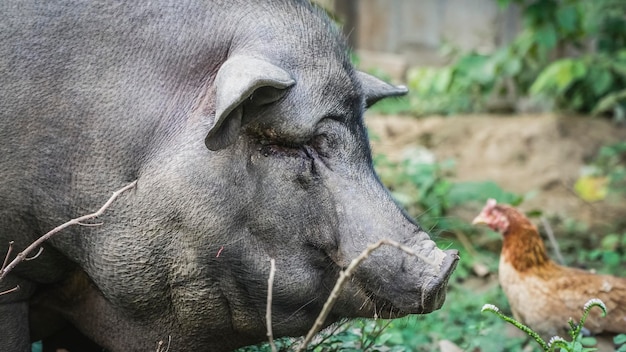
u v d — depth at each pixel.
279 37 9.47
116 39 9.38
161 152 9.26
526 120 24.67
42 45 9.30
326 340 10.95
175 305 9.63
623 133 23.69
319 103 9.33
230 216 9.20
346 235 9.27
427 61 31.22
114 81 9.32
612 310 12.72
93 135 9.28
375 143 23.64
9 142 9.26
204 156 9.13
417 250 9.22
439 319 14.12
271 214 9.29
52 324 10.63
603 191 20.70
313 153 9.37
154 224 9.27
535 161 22.58
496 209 13.68
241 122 9.05
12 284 9.71
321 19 10.01
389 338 11.70
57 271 9.92
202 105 9.30
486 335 13.17
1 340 9.81
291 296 9.48
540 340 9.11
